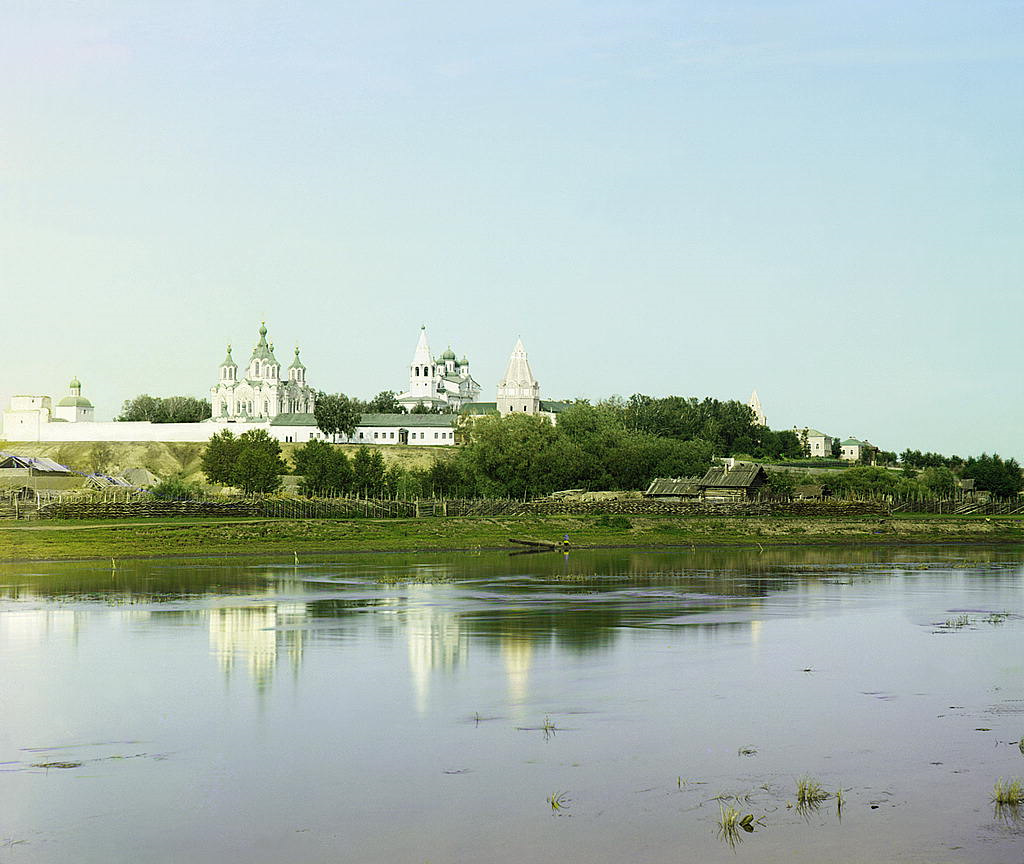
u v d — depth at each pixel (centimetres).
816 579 11025
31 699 5219
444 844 3356
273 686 5516
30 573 11188
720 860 3219
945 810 3612
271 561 12988
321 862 3228
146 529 14100
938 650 6569
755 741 4462
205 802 3738
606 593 9612
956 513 19888
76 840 3394
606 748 4366
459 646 6681
